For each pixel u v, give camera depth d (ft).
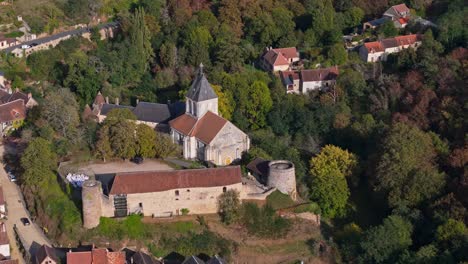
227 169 594.65
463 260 539.29
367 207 645.10
